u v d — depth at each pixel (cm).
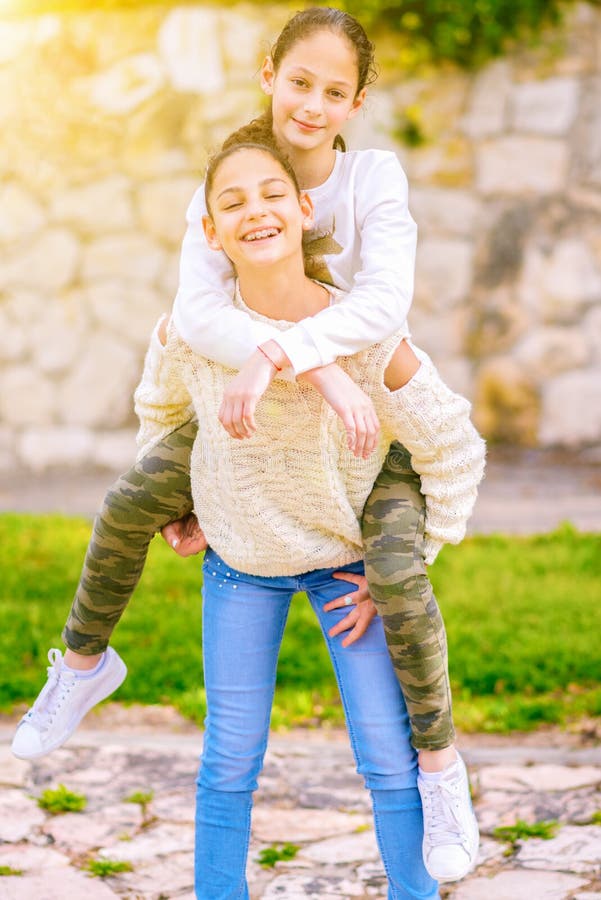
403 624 244
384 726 253
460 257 1001
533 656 495
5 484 970
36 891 317
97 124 1019
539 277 993
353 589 259
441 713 248
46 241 1028
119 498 265
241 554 256
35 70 1022
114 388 1025
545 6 979
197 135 1010
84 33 1017
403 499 254
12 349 1034
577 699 457
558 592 586
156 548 681
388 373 245
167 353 254
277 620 266
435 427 247
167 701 470
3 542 690
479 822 356
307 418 240
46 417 1032
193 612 562
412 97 993
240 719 260
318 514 251
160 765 407
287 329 242
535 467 956
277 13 1000
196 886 265
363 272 245
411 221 253
